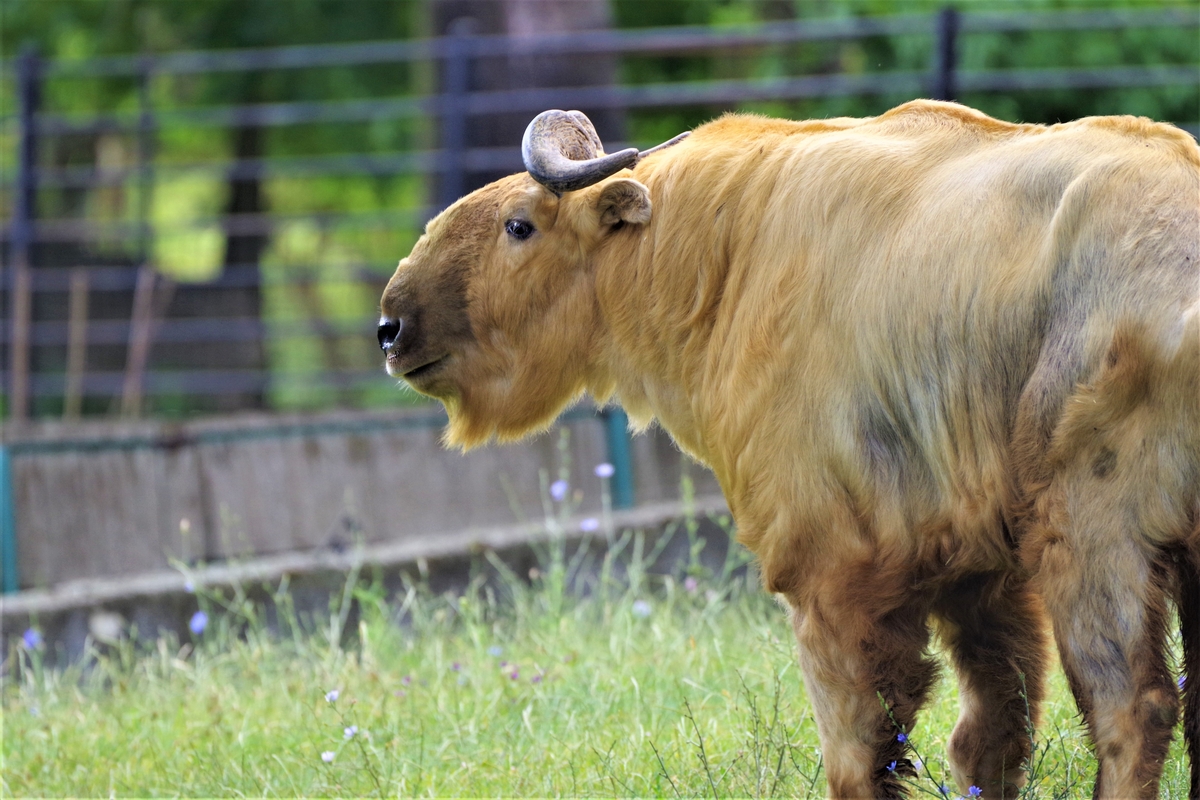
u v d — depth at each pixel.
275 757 13.64
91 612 19.36
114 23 50.41
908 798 10.06
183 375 37.28
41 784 14.57
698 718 13.45
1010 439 8.80
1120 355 8.09
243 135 49.28
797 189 9.98
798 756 11.96
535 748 13.33
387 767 13.16
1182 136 8.64
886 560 9.41
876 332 9.29
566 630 16.75
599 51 33.12
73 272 38.78
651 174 11.17
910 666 9.63
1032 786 10.14
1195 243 8.06
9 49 52.22
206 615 18.91
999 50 33.50
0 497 22.02
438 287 11.79
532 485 23.52
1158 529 8.08
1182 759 10.77
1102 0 34.28
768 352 9.80
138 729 15.72
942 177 9.37
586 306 11.47
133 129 32.56
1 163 54.16
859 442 9.40
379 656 17.22
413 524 23.73
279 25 47.66
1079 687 8.40
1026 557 8.66
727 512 20.78
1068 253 8.48
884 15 34.62
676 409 11.16
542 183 10.60
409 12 48.22
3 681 18.36
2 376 36.94
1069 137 8.91
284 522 23.55
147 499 23.19
